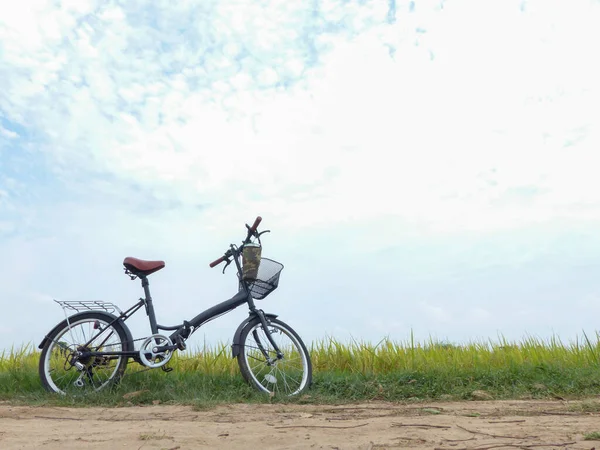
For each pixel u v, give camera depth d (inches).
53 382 203.9
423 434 122.6
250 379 205.2
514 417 151.8
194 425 137.4
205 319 208.4
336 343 278.7
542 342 294.5
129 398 192.1
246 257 209.5
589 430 127.0
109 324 202.4
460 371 238.8
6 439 119.6
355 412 167.3
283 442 114.3
